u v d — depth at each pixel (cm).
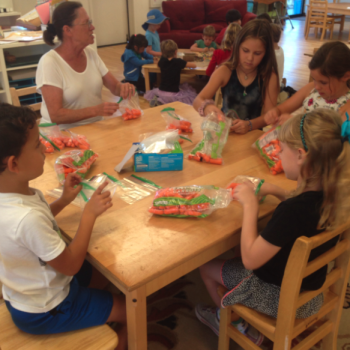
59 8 197
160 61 434
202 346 155
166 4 678
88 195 130
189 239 111
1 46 360
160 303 177
